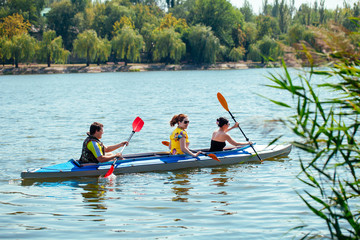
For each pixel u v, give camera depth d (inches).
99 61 3316.9
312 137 135.3
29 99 1141.1
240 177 335.3
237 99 1036.5
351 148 138.3
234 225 230.2
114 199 283.9
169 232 223.1
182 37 3348.9
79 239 215.3
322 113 134.7
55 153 434.6
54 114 793.6
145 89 1465.3
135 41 3004.4
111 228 230.2
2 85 1818.4
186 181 329.1
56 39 2871.6
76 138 524.1
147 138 519.2
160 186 315.9
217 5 3720.5
